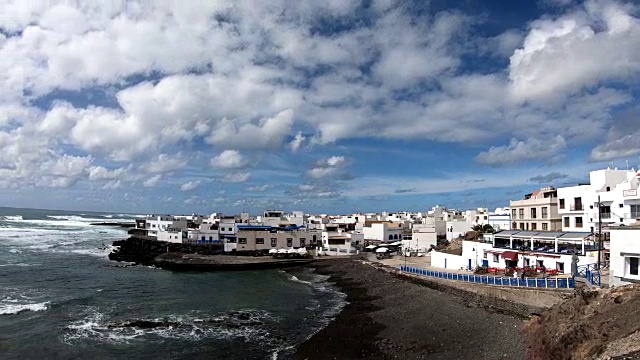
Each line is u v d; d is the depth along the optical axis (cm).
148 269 8719
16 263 8775
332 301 5831
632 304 2666
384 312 4922
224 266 8888
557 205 6838
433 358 3419
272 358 3569
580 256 4791
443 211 16125
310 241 11219
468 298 4884
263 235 10862
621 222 5281
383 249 9925
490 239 6544
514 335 3503
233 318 4769
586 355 2450
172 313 4953
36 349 3691
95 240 14562
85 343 3866
